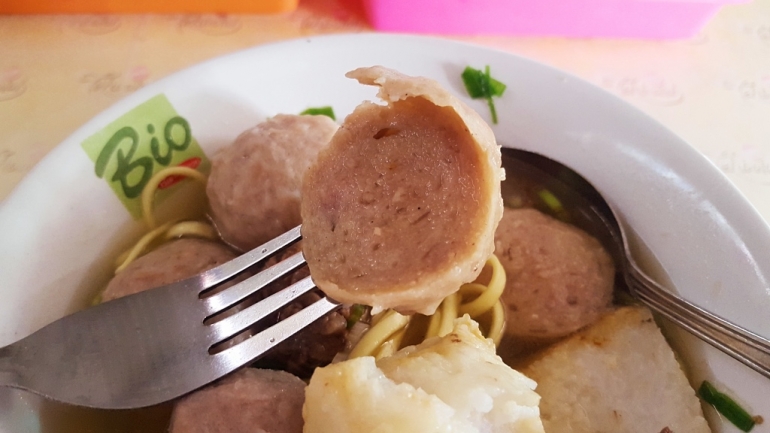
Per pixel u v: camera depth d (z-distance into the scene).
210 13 0.35
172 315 0.22
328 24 0.35
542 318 0.26
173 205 0.28
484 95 0.28
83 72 0.32
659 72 0.34
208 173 0.28
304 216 0.22
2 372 0.19
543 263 0.27
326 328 0.24
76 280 0.23
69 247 0.23
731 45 0.36
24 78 0.31
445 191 0.20
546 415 0.24
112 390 0.20
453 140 0.20
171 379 0.21
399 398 0.19
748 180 0.29
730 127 0.32
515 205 0.29
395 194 0.21
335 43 0.28
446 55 0.28
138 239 0.26
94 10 0.34
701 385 0.24
